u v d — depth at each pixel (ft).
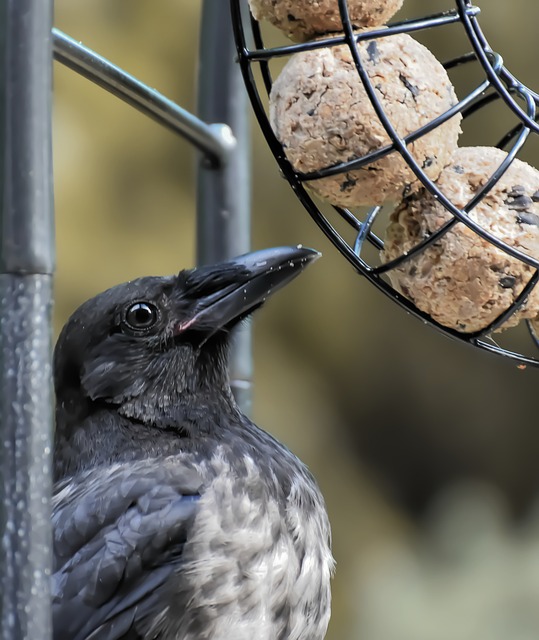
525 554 14.82
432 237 11.18
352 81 11.16
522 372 19.34
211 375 11.51
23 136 10.89
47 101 10.89
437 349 19.08
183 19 16.37
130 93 11.44
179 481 11.41
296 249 11.52
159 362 11.48
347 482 18.37
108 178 15.90
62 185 15.65
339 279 18.21
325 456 18.38
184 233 16.08
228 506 11.39
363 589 15.48
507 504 17.94
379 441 19.08
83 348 11.48
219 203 11.66
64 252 15.48
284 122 11.18
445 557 15.15
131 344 11.48
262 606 11.37
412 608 14.44
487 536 15.25
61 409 11.50
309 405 18.20
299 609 11.41
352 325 18.61
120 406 11.48
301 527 11.43
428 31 14.32
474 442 19.49
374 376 18.89
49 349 10.91
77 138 15.78
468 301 11.21
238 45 11.20
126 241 15.78
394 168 11.16
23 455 10.89
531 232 11.19
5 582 10.89
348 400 18.85
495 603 14.05
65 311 15.34
